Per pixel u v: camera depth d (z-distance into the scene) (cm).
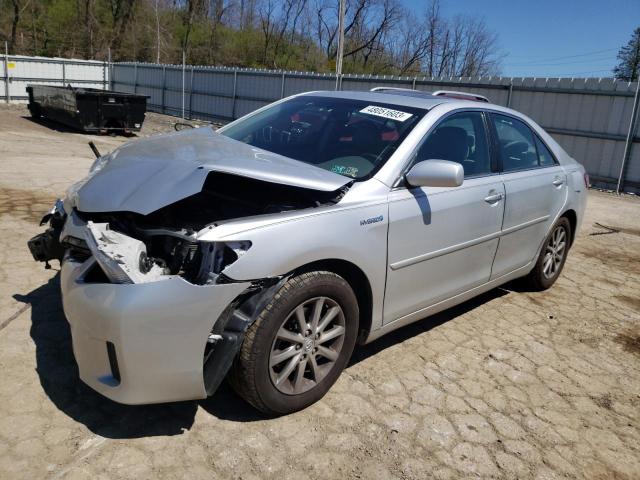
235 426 282
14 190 721
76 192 309
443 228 353
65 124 1688
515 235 434
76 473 242
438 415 310
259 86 2186
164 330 243
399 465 268
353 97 402
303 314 283
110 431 270
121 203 274
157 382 247
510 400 333
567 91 1324
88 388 302
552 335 429
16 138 1363
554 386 354
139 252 257
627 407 340
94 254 258
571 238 533
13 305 385
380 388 330
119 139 1598
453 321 438
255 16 4819
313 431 285
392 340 395
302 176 292
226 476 249
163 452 259
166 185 274
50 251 349
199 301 247
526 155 459
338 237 288
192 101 2525
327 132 369
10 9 4025
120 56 4334
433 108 373
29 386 299
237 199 322
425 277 352
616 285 562
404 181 331
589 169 1325
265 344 266
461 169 313
